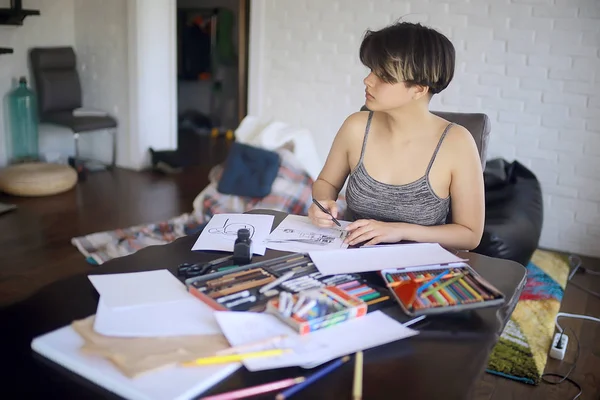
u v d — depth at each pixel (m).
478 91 3.77
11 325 1.11
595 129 3.51
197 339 1.06
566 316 2.82
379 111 1.77
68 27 5.04
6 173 4.24
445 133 1.69
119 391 0.93
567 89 3.53
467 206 1.69
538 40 3.54
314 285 1.28
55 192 4.27
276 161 3.62
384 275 1.33
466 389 0.99
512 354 2.41
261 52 4.46
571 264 3.50
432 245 1.55
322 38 4.22
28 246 3.34
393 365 1.04
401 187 1.72
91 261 3.14
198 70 6.52
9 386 0.94
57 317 1.15
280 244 1.55
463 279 1.33
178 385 0.94
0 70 4.59
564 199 3.67
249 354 1.01
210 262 1.40
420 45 1.51
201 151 5.68
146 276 1.32
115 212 3.96
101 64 5.00
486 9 3.65
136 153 4.98
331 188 1.89
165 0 4.84
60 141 5.18
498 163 3.61
